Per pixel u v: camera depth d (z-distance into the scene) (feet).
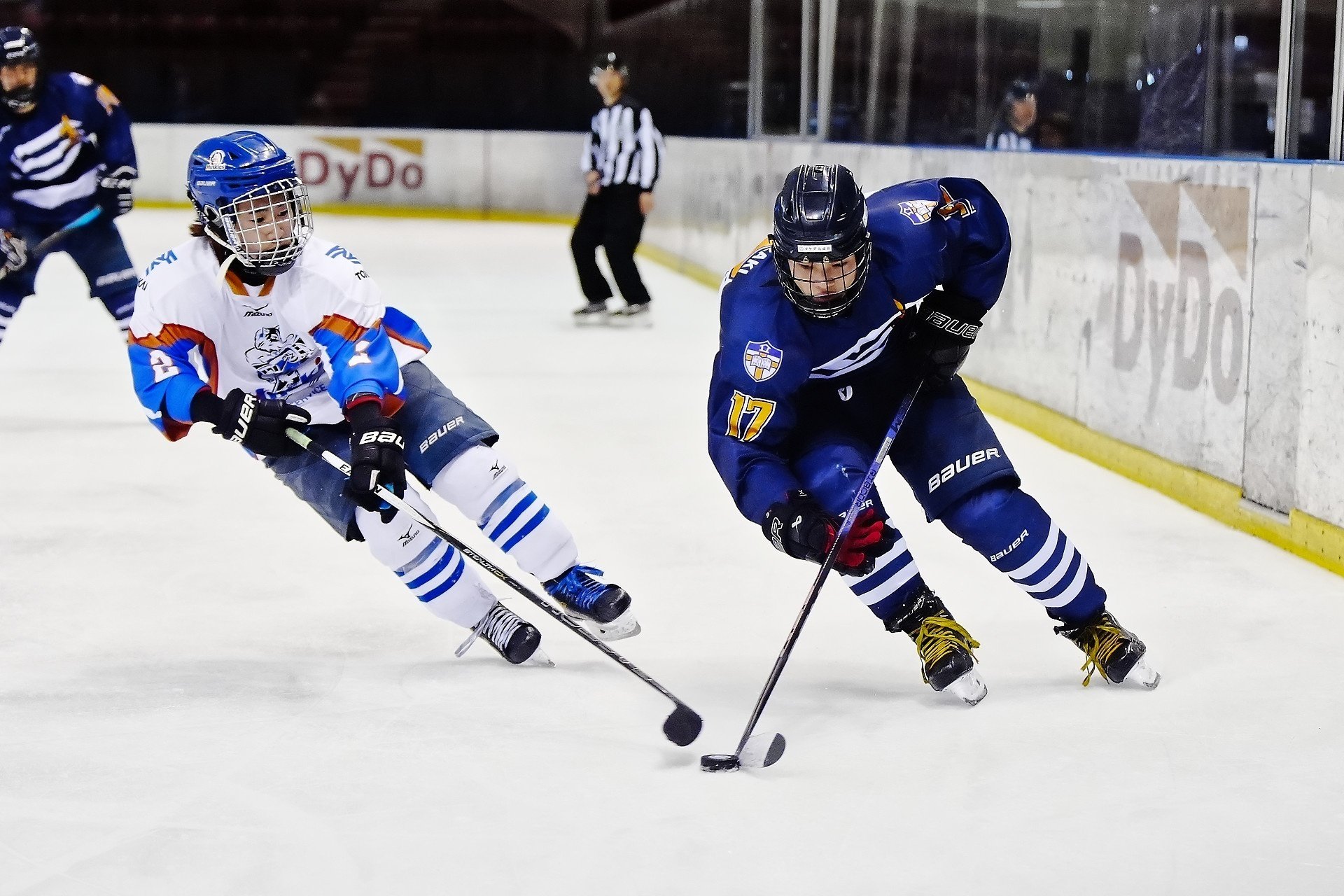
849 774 23.54
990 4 63.10
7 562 37.06
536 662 29.40
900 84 73.10
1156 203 45.37
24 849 20.93
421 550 28.25
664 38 129.90
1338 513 36.22
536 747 24.88
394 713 26.58
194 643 30.94
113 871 20.20
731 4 106.63
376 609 33.40
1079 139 56.29
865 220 23.80
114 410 58.18
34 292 55.57
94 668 29.27
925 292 25.70
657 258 118.32
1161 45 50.03
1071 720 26.00
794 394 25.26
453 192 149.18
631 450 51.21
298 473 28.04
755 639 31.19
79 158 55.36
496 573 25.79
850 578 26.96
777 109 92.84
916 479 27.35
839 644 30.86
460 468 27.81
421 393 28.30
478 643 30.91
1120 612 32.91
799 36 88.07
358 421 25.95
